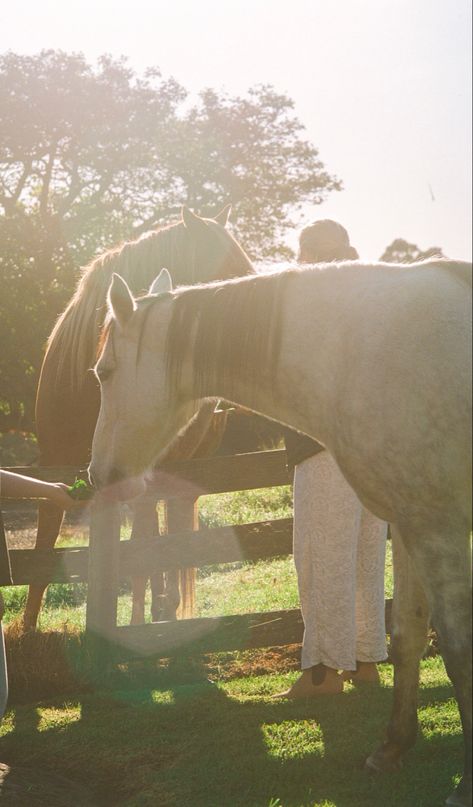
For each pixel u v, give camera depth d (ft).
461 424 8.81
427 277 9.38
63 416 17.44
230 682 14.92
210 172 103.71
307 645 13.61
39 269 93.45
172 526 17.24
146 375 10.82
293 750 11.37
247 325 10.22
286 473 16.03
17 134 93.15
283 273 10.36
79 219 101.71
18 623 16.52
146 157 99.96
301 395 9.98
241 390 10.55
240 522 33.60
